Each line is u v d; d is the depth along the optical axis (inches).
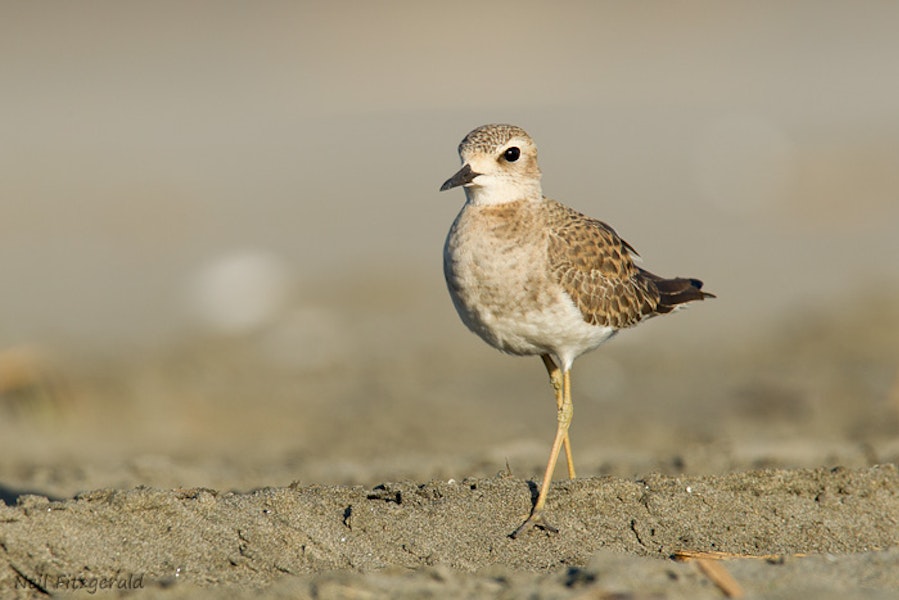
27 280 747.4
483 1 1967.3
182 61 1567.4
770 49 1630.2
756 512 291.9
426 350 647.8
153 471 405.7
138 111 1269.7
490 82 1471.5
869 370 570.3
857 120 1133.7
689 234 824.9
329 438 498.0
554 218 315.0
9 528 264.4
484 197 311.7
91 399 531.8
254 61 1577.3
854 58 1529.3
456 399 559.5
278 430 510.6
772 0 1903.3
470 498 293.4
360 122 1192.2
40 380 529.3
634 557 261.7
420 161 1036.5
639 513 291.0
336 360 626.2
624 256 330.0
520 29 1811.0
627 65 1561.3
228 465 433.7
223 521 277.4
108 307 702.5
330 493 295.3
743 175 959.0
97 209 897.5
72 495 362.9
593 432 498.3
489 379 597.6
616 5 1929.1
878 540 284.7
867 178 933.2
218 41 1678.2
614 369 605.6
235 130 1165.1
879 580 237.5
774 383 550.9
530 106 1261.1
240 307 705.0
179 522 275.1
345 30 1782.7
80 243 821.2
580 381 588.7
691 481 300.8
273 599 238.8
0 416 512.4
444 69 1574.8
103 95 1354.6
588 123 1149.7
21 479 395.9
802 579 238.2
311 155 1064.2
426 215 890.7
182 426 514.9
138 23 1738.4
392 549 276.4
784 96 1282.0
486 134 311.3
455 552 276.5
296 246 818.2
